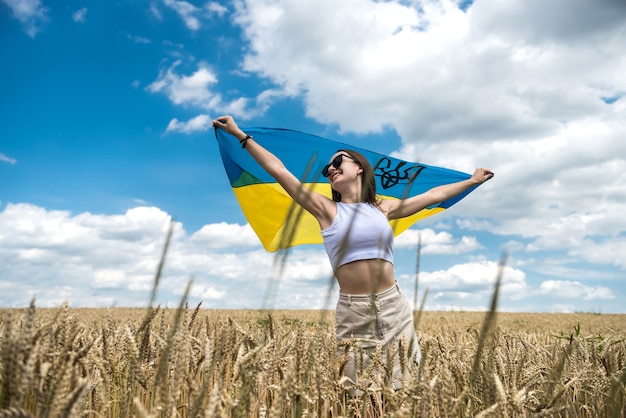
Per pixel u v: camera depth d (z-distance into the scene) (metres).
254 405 2.29
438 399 1.93
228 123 3.88
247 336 2.57
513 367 2.97
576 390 3.00
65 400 1.52
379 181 5.73
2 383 1.54
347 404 2.51
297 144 5.37
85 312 15.97
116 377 2.37
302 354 2.24
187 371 2.10
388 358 2.37
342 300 3.46
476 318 17.94
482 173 4.78
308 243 5.46
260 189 5.30
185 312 2.42
